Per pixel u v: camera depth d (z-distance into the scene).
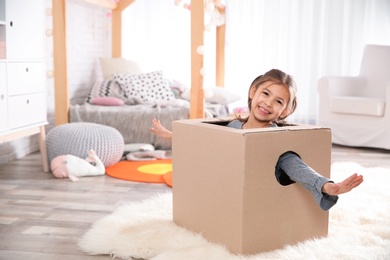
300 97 5.62
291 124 2.08
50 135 3.41
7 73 2.95
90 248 1.93
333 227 2.11
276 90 1.94
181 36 5.61
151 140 4.05
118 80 4.70
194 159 1.98
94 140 3.34
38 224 2.27
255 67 5.68
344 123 4.50
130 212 2.29
